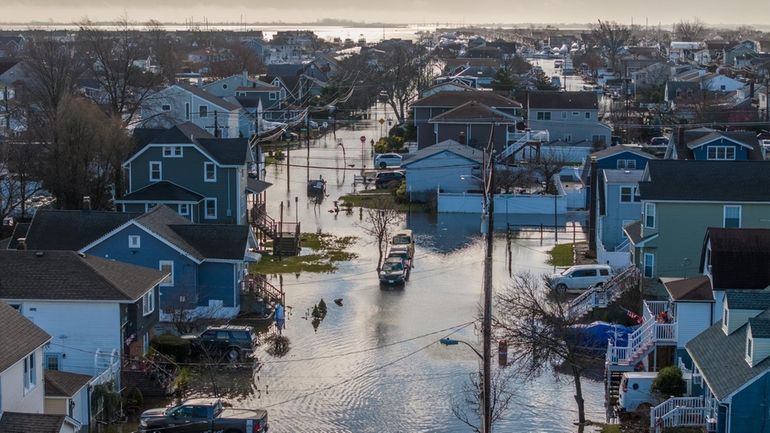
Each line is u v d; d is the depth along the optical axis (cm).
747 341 3794
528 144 10475
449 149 9706
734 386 3672
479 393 4428
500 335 5272
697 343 4288
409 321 5856
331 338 5572
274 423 4369
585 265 6444
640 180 6575
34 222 6109
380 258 7069
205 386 4844
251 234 6269
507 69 19850
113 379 4534
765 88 15050
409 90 16612
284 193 10231
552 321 4931
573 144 12331
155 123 11775
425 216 9181
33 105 12600
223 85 15000
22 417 3388
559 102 12594
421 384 4831
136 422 4412
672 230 5891
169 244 5819
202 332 5297
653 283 5788
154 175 7906
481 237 8131
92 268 4766
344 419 4419
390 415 4456
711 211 5872
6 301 4612
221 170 7850
